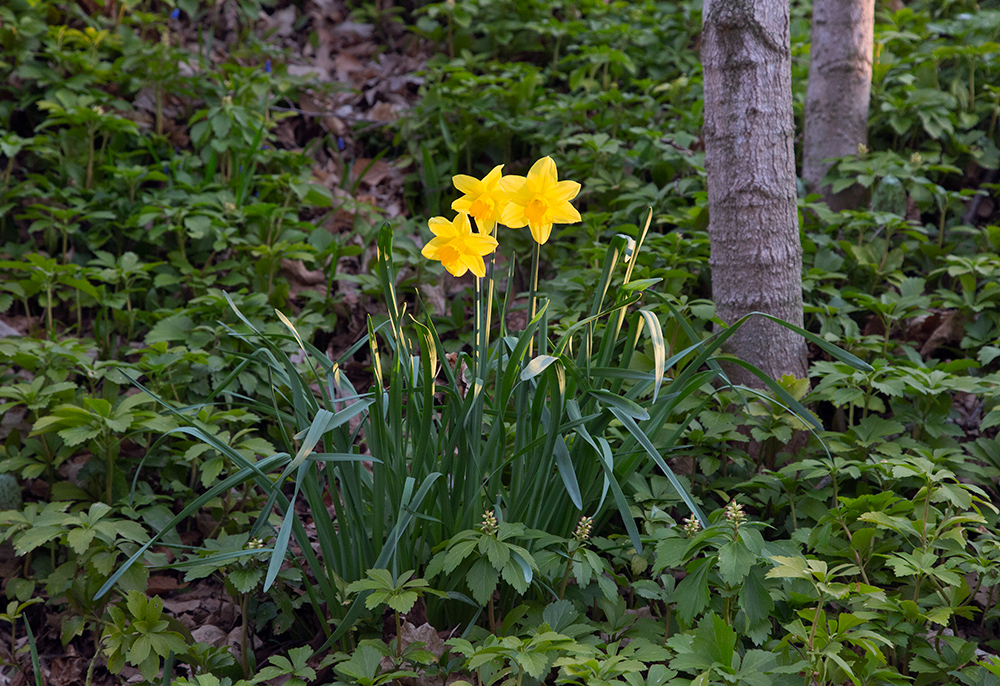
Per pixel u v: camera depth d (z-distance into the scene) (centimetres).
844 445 250
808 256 380
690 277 336
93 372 282
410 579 212
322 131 542
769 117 285
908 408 280
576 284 346
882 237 400
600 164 428
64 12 520
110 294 357
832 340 303
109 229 412
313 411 216
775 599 200
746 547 179
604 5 555
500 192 190
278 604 222
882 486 244
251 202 432
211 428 251
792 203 296
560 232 403
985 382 261
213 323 339
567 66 564
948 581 178
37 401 267
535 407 202
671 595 201
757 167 286
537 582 210
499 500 222
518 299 412
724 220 295
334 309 397
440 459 232
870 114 466
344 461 204
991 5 579
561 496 212
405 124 506
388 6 654
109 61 508
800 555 182
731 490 273
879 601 183
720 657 166
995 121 472
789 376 265
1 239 418
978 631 231
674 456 252
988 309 331
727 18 280
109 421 244
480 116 497
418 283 385
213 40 596
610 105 500
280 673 182
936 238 420
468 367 216
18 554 202
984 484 261
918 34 530
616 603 206
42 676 235
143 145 465
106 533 211
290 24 634
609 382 221
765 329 293
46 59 476
